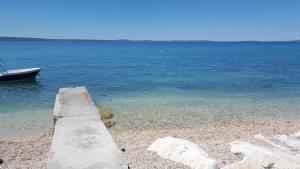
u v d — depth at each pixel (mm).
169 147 9656
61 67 55625
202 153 8945
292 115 18734
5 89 29438
